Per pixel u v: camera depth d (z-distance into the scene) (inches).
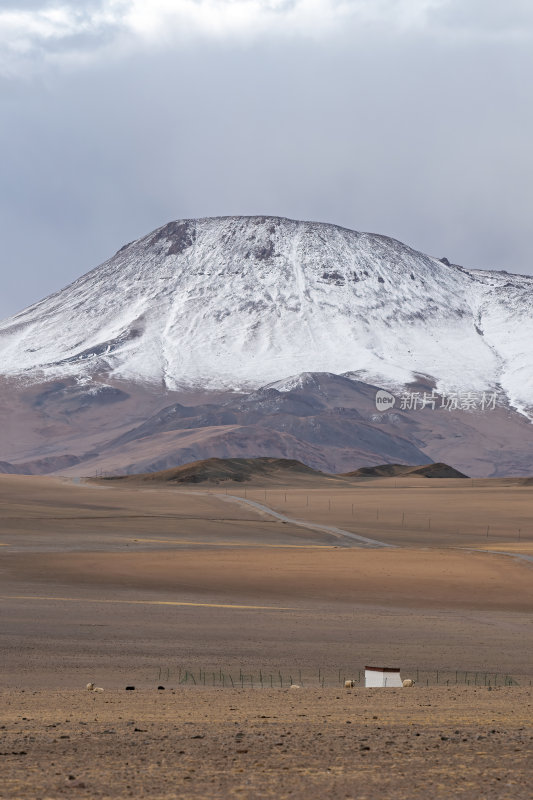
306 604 3540.8
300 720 892.0
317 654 2257.6
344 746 682.8
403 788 534.3
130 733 779.4
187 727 828.6
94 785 548.1
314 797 513.7
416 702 1134.4
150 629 2682.1
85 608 3171.8
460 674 1948.8
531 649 2422.5
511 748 663.8
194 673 1888.5
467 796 510.6
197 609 3230.8
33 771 592.1
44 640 2412.6
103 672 1872.5
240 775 576.7
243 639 2516.0
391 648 2384.4
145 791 531.8
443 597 3789.4
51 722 892.6
